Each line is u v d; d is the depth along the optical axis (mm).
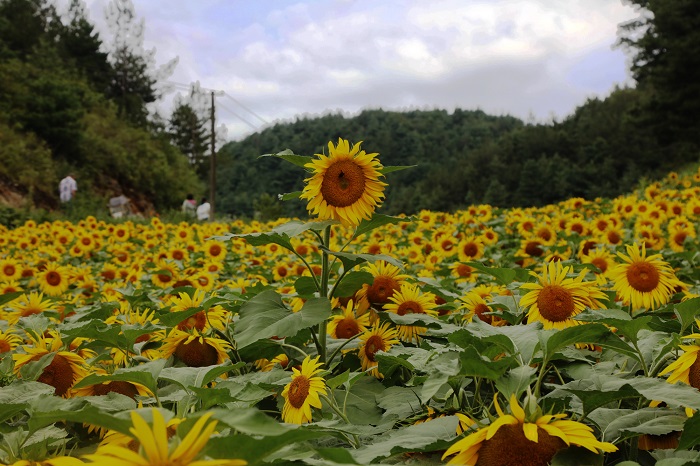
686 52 47156
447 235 8242
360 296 3328
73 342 2947
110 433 1544
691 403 1566
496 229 10867
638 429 1679
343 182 2848
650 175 63906
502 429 1387
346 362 3053
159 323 3213
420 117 191000
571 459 1347
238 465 941
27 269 8242
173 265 6836
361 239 10766
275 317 2672
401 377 2807
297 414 2125
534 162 94625
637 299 3170
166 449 920
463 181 112250
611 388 1742
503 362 1647
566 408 1907
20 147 34000
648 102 50688
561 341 1872
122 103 68438
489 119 196500
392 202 121312
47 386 2096
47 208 32156
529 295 2646
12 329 3186
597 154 95812
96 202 34031
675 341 2029
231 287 4840
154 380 1905
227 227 16469
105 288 6316
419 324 2959
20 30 55281
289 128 174625
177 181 47469
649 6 50375
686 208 10133
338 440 2023
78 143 39156
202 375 2051
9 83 38562
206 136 83938
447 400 2059
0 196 30359
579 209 13336
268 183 132875
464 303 3334
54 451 1764
